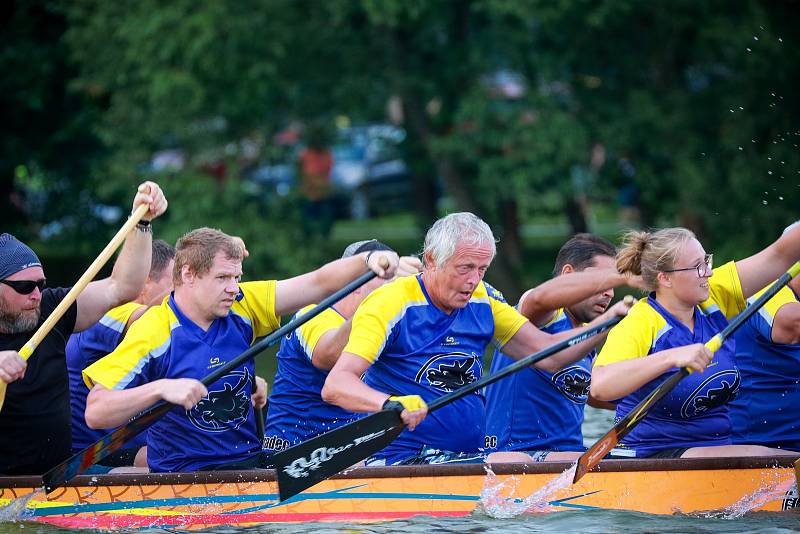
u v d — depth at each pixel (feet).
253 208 153.99
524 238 197.16
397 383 54.85
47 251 189.26
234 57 145.48
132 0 150.20
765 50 140.97
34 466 56.39
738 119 143.23
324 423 60.44
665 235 53.06
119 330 62.28
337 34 152.35
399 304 53.83
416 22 148.05
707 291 53.01
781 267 55.67
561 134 140.77
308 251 157.89
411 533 51.62
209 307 53.31
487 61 146.30
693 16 148.36
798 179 142.20
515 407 59.77
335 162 217.97
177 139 158.40
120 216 176.04
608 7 137.28
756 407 59.06
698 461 54.13
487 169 145.28
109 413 50.34
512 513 53.98
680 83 156.15
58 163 174.91
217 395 54.39
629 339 52.70
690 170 143.33
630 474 54.24
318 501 54.19
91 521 54.03
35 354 55.52
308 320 52.80
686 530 51.57
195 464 54.95
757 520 53.31
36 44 172.04
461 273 52.47
